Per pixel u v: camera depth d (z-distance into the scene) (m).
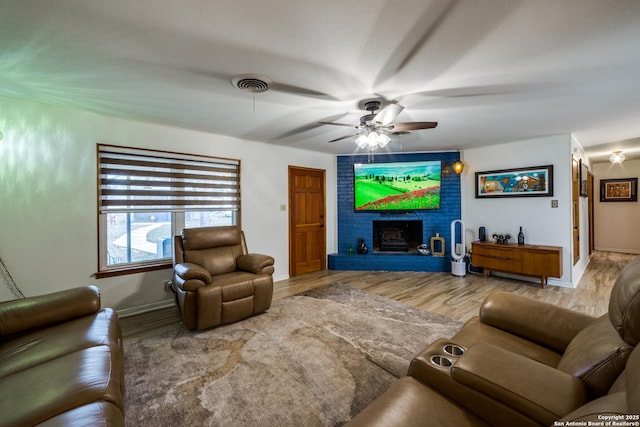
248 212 4.20
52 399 1.03
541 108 2.81
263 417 1.55
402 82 2.19
